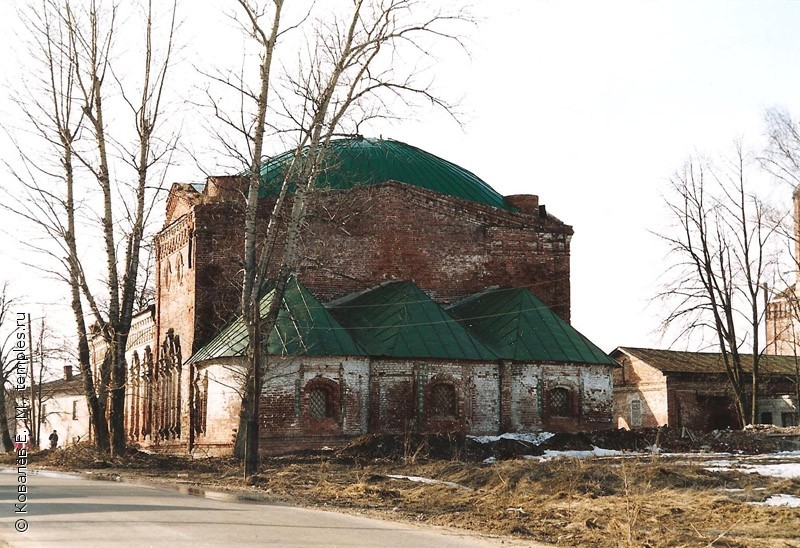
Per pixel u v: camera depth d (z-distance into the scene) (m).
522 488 23.69
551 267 47.12
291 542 14.23
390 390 38.78
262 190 42.62
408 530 16.44
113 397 33.47
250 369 27.94
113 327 33.94
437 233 45.44
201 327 41.69
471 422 39.97
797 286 65.06
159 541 14.05
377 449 34.81
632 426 60.69
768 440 40.84
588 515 18.84
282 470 29.44
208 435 38.22
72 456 33.38
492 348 41.56
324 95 29.42
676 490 22.83
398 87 29.38
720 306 49.06
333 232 43.59
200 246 42.09
